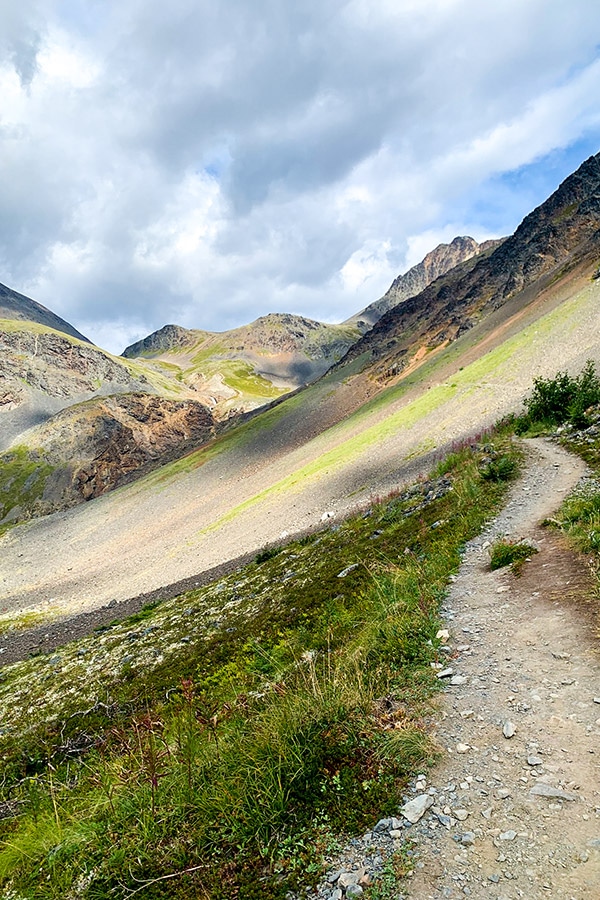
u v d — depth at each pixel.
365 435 79.12
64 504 199.50
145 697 13.98
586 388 27.64
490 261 188.50
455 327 154.88
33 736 14.53
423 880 3.62
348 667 7.03
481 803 4.29
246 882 3.95
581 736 4.90
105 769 6.66
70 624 44.00
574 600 8.02
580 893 3.27
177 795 4.93
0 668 29.94
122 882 4.28
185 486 134.75
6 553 126.06
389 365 166.75
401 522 19.50
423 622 8.34
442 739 5.31
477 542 13.09
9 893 4.88
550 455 21.00
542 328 75.44
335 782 4.68
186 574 49.78
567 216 152.12
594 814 3.93
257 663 11.81
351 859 3.94
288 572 22.08
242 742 5.42
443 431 57.28
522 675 6.29
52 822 6.02
